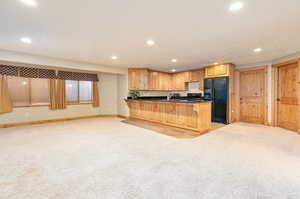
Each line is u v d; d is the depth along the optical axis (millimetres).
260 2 1567
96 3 1585
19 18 1901
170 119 4320
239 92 5125
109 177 1772
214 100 4992
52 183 1650
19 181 1684
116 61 4484
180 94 6730
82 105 5945
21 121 4629
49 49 3244
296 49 3266
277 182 1649
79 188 1563
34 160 2213
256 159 2223
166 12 1780
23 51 3400
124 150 2613
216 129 4090
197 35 2486
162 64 4945
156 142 3039
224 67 4770
